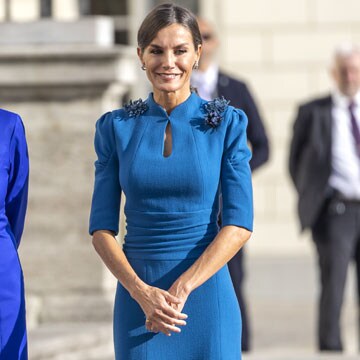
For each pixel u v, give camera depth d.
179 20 14.05
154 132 14.26
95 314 24.53
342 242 26.44
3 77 24.47
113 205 14.45
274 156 41.88
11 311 15.16
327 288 26.42
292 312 34.12
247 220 14.02
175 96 14.30
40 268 24.81
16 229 16.08
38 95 24.72
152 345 13.98
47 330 23.55
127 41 39.50
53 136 24.75
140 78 37.31
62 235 24.81
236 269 24.08
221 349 13.98
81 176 24.75
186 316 13.60
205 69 24.61
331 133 26.78
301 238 41.62
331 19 42.28
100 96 24.62
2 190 15.33
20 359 15.27
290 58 42.22
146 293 13.67
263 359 23.53
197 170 13.98
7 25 24.97
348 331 31.36
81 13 38.00
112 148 14.48
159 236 14.02
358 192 26.47
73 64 24.39
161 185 14.00
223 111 14.30
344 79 26.88
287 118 42.09
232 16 42.25
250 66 42.22
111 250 14.12
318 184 26.66
